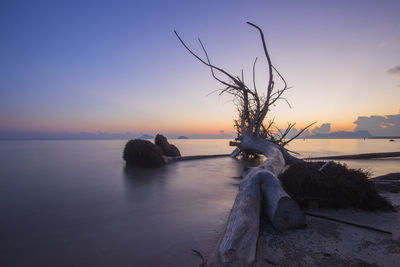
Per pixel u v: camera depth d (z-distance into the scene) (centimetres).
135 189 573
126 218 377
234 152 1372
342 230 301
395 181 534
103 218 376
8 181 662
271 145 842
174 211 412
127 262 247
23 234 315
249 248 228
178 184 631
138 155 957
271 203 322
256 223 280
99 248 277
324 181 377
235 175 772
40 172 820
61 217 381
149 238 304
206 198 495
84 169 891
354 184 377
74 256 259
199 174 790
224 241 238
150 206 439
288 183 400
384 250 246
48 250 272
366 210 373
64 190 562
